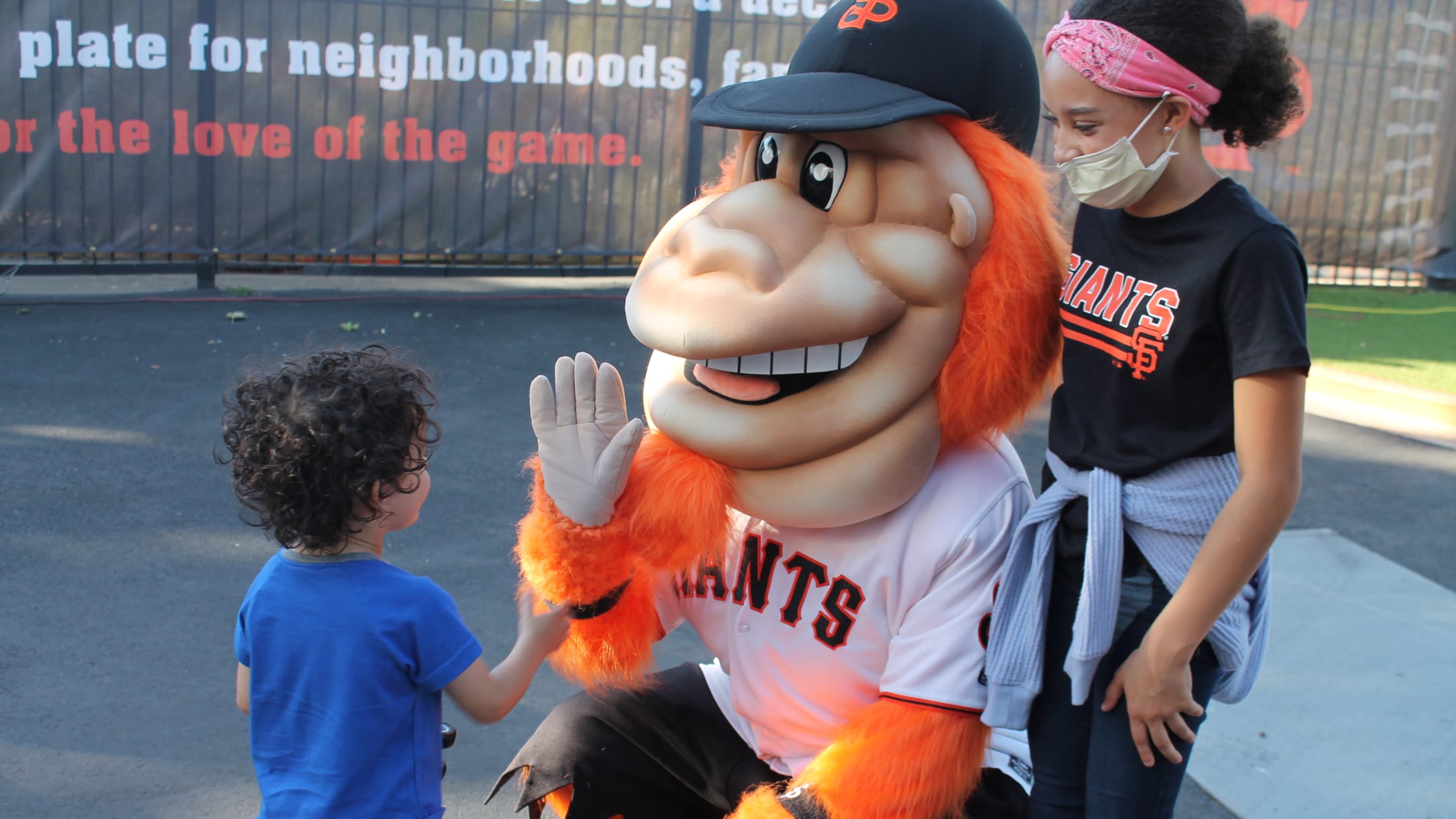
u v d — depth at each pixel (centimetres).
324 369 197
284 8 862
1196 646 177
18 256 873
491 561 446
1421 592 459
